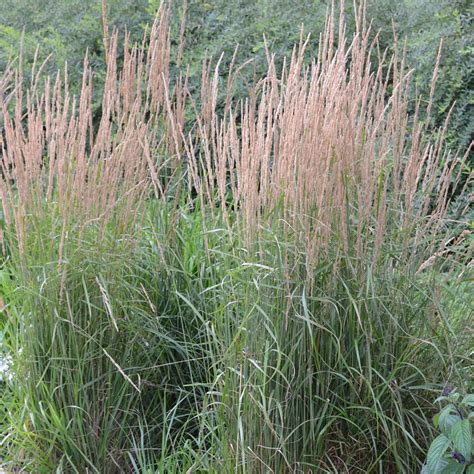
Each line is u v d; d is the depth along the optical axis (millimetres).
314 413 3453
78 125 3865
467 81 6652
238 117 6926
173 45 7434
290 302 3260
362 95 3537
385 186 3514
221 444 3465
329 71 3369
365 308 3424
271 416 3363
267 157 3398
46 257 3678
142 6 7785
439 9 6957
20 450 3760
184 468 3637
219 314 3639
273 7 7227
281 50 6984
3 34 7992
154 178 3947
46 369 3598
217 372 3701
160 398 4016
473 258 3912
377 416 3371
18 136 3631
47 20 8148
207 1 7523
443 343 3639
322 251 3457
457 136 6590
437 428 3561
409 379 3604
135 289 3885
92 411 3727
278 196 3402
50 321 3623
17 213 3586
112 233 3846
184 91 4465
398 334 3586
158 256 4223
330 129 3330
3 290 4809
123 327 3850
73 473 3701
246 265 3279
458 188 6473
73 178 3795
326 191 3365
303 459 3400
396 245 3680
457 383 3607
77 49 7707
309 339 3385
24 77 7578
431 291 3545
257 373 3338
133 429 3930
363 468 3588
